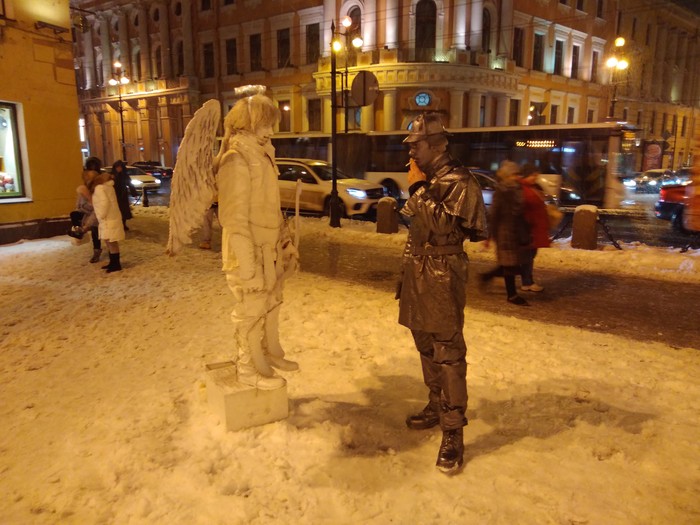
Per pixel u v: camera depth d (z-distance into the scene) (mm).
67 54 12836
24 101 12047
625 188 18719
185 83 41906
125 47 46750
